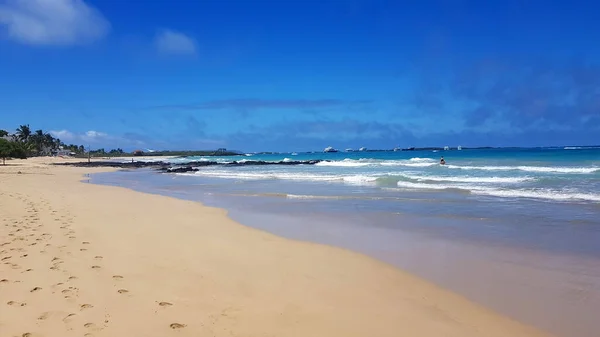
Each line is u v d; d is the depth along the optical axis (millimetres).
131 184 29703
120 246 8594
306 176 32281
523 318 5453
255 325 4969
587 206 14711
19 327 4602
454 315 5512
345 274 7211
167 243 9133
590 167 31031
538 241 9805
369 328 5016
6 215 11781
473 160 49781
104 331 4613
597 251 8828
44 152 132875
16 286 5871
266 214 14344
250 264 7648
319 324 5078
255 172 41781
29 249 7914
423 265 7891
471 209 14648
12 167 56594
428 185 22359
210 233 10570
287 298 5930
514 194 18062
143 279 6469
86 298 5555
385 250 9094
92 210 13898
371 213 14188
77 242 8727
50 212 12805
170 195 21266
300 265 7691
